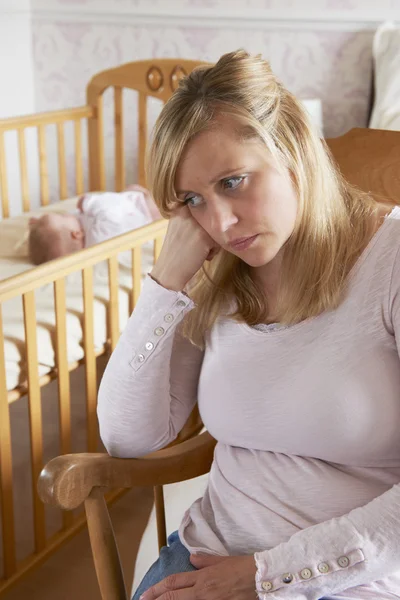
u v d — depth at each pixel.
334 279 0.98
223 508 1.06
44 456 2.12
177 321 1.06
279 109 0.95
